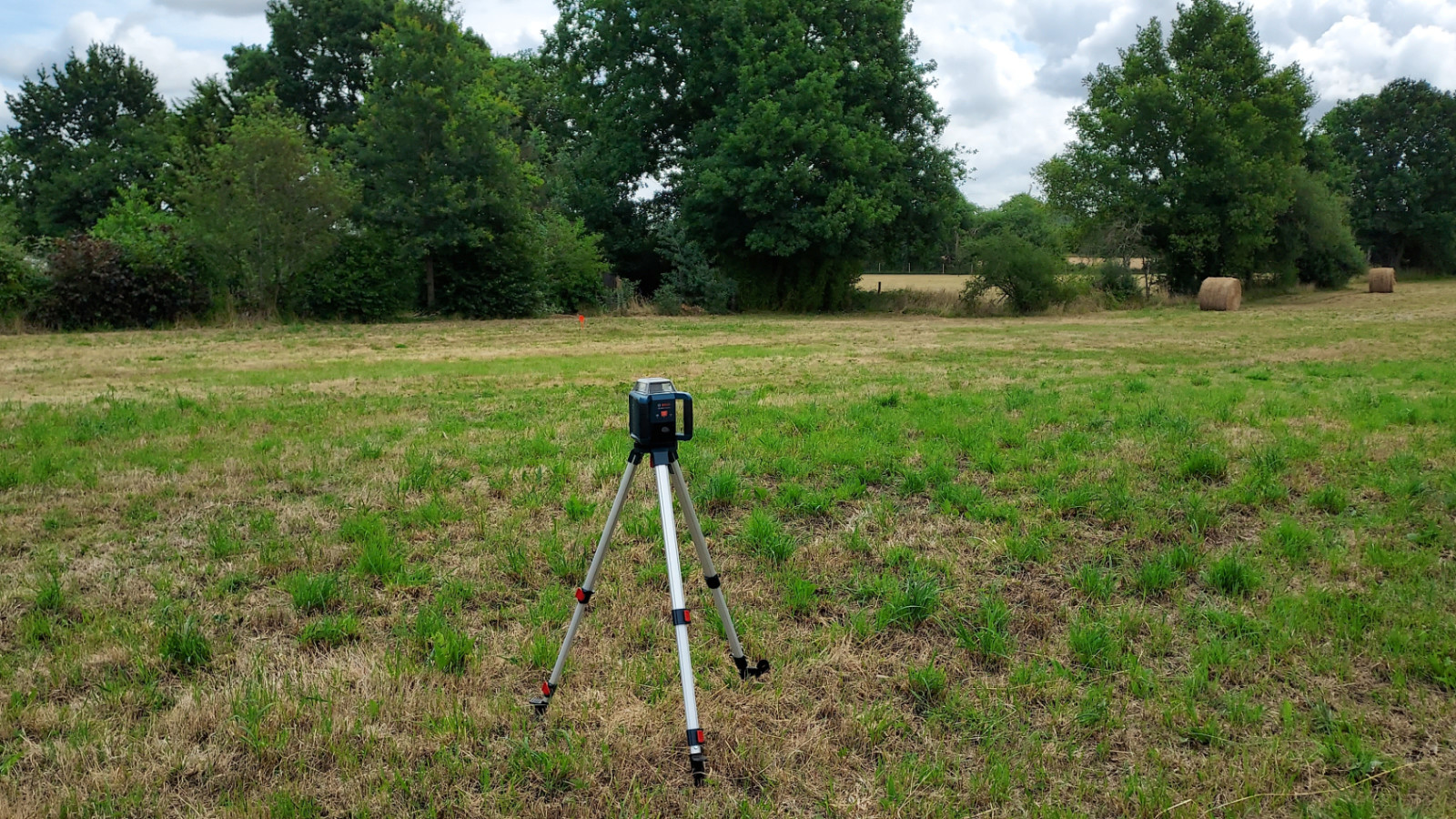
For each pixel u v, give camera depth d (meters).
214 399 11.38
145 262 24.64
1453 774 3.39
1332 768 3.43
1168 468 7.49
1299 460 7.62
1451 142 62.72
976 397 11.11
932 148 36.91
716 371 14.72
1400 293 42.69
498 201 28.78
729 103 34.22
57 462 7.77
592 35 37.78
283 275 26.33
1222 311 33.16
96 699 3.89
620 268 38.72
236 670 4.20
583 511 6.40
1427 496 6.62
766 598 5.05
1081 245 40.81
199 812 3.15
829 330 25.52
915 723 3.81
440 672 4.12
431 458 8.01
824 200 34.16
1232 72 37.94
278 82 44.06
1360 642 4.39
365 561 5.37
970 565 5.54
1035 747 3.55
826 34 35.41
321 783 3.33
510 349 19.36
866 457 7.80
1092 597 5.08
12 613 4.79
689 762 3.49
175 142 29.42
